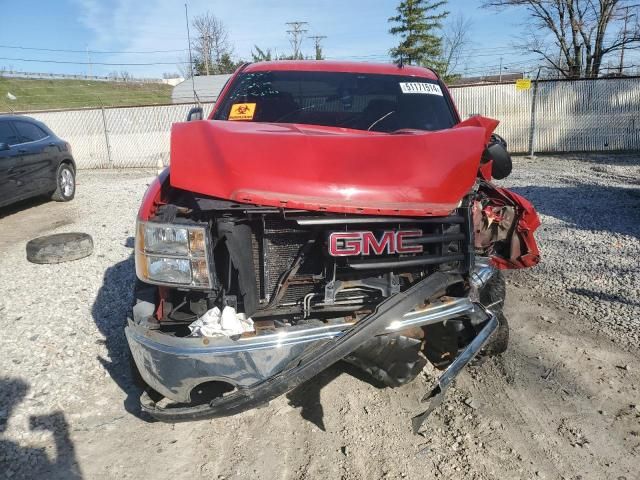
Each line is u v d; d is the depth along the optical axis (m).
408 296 2.74
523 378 3.79
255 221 2.84
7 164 9.25
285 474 2.88
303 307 2.81
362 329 2.60
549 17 32.62
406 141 2.97
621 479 2.81
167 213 2.80
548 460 2.95
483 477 2.83
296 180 2.67
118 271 6.21
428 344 3.29
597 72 31.61
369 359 2.85
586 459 2.96
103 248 7.24
